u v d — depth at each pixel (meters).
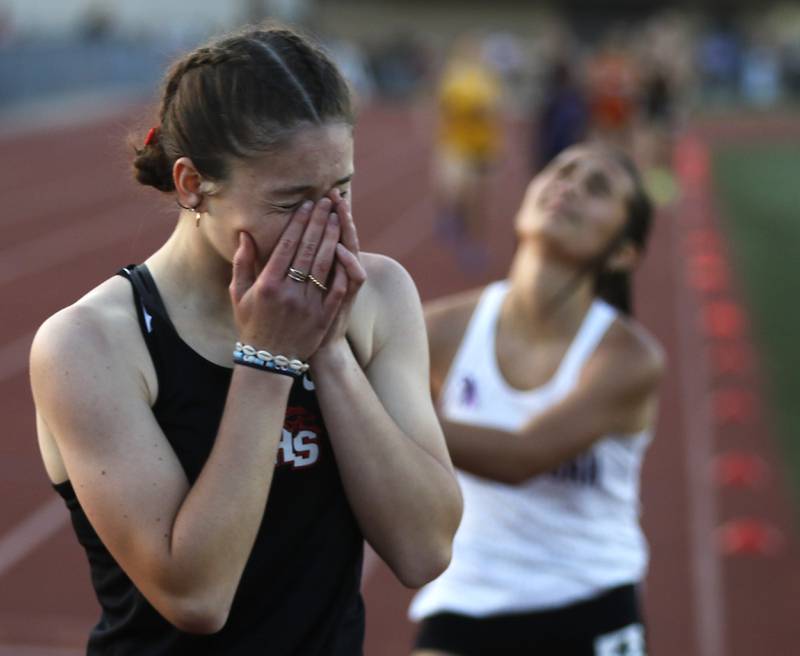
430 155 91.00
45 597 19.50
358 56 151.00
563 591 11.27
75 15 125.44
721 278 47.03
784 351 36.25
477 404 11.55
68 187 66.50
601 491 11.36
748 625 19.16
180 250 6.76
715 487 24.98
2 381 31.09
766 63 159.00
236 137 6.26
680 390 32.06
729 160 90.00
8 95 99.44
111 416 6.41
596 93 62.53
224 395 6.62
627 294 12.09
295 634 6.83
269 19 7.41
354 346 7.18
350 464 6.73
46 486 24.03
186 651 6.77
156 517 6.34
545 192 11.59
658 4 179.38
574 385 11.28
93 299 6.62
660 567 21.20
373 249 52.00
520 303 11.59
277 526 6.73
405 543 6.89
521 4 173.62
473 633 11.38
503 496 11.30
